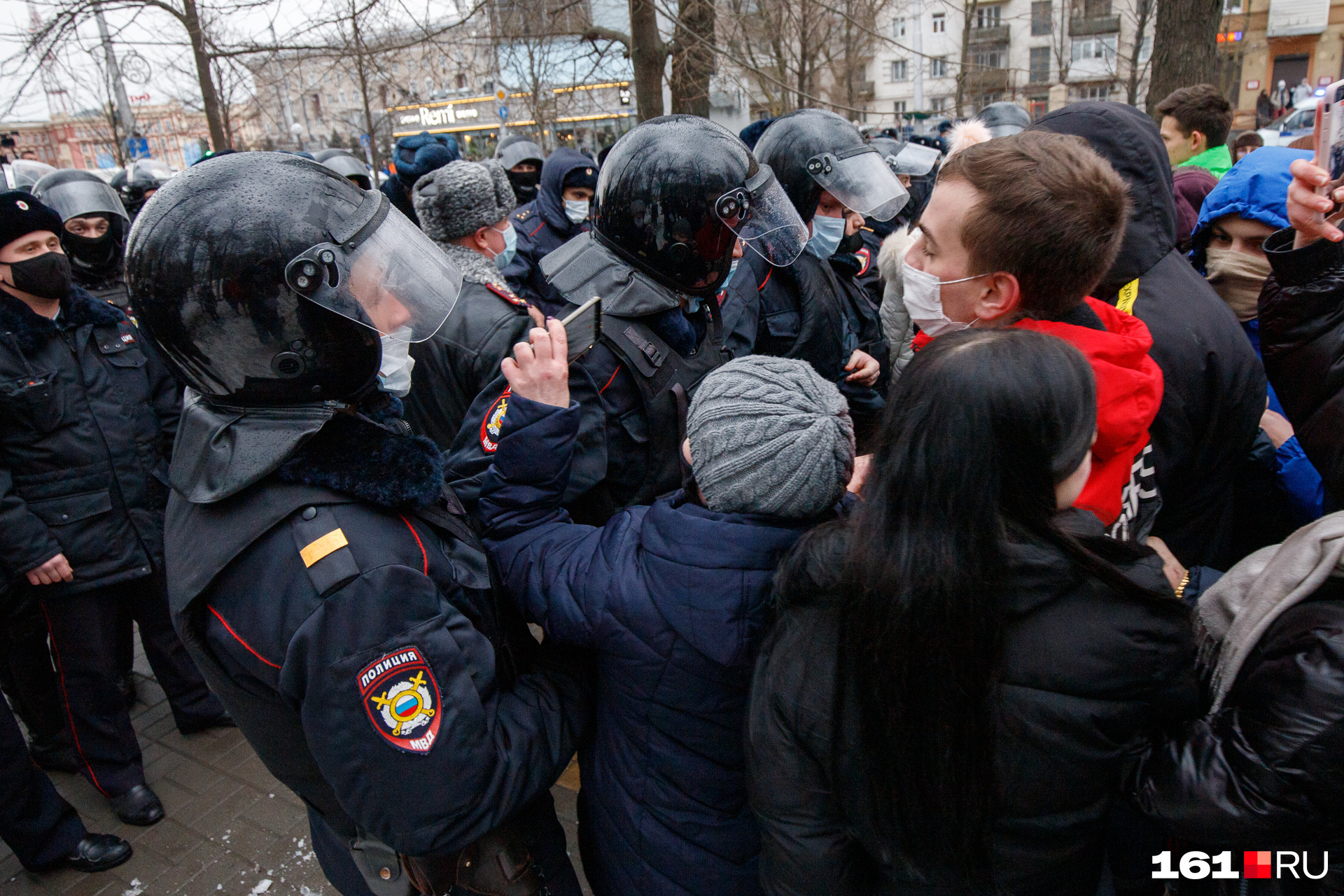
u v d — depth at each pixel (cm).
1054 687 86
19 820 215
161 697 308
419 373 223
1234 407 145
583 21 677
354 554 97
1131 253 144
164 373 256
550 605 117
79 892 221
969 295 122
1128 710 90
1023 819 92
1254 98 2370
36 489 226
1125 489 133
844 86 1417
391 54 751
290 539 97
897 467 87
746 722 104
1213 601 106
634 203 156
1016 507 85
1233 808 89
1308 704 83
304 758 112
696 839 119
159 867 228
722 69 802
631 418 164
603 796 126
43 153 2127
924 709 86
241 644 100
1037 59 2181
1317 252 139
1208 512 159
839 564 92
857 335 268
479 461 147
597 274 163
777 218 176
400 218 108
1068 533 86
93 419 232
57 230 226
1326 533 89
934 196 123
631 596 110
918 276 127
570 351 129
